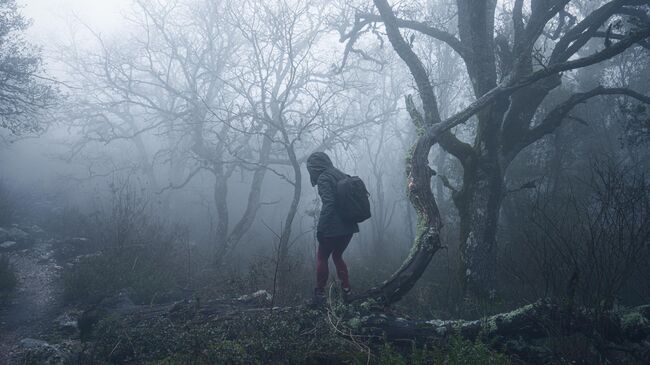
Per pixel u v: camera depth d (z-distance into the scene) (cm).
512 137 922
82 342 575
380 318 471
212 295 742
